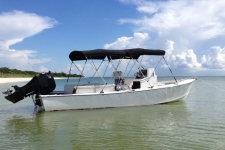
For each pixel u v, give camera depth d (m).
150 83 13.02
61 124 8.59
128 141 6.55
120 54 11.66
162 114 10.32
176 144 6.25
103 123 8.70
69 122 8.87
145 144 6.28
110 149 5.94
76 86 11.30
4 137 7.02
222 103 13.59
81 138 6.88
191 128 7.88
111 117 9.71
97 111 10.94
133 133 7.34
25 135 7.22
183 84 13.66
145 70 13.16
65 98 10.65
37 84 10.85
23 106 13.38
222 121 8.89
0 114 10.77
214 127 7.99
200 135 7.05
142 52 12.16
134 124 8.51
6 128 8.10
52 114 10.30
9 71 73.69
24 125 8.51
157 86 12.66
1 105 13.84
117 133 7.36
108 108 11.49
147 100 12.36
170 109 11.56
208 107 12.20
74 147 6.11
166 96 12.99
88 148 6.04
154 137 6.89
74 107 10.91
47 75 11.09
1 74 67.44
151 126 8.21
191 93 20.03
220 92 21.03
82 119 9.37
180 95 13.85
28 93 11.09
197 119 9.27
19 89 10.77
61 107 10.70
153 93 12.40
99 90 11.78
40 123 8.77
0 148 6.04
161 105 12.70
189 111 11.04
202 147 6.01
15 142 6.53
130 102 11.90
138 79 12.61
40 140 6.72
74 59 11.76
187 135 7.06
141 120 9.15
